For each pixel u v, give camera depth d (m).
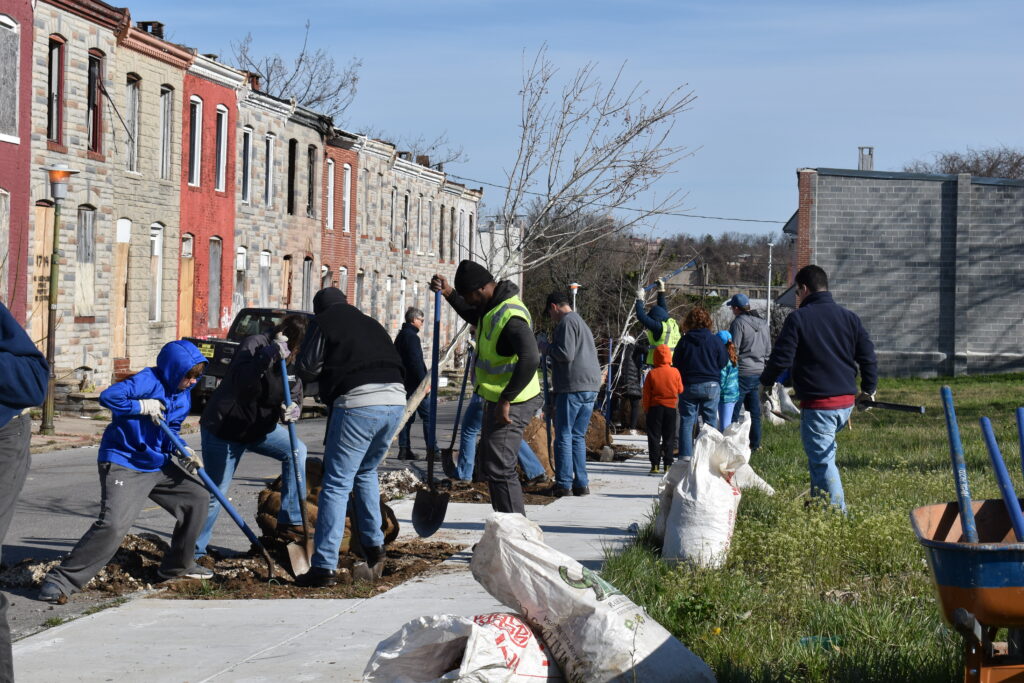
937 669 5.10
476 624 4.77
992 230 41.06
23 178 23.73
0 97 23.02
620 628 4.78
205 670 5.68
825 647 5.71
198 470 7.75
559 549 8.78
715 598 6.50
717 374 14.33
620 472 15.05
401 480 12.56
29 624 6.77
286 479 8.58
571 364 12.12
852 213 41.91
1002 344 41.16
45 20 24.36
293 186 38.28
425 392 15.12
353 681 5.46
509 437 8.38
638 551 7.94
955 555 3.95
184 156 31.03
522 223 16.28
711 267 109.62
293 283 38.38
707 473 8.02
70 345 25.52
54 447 18.06
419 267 51.72
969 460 14.48
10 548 9.27
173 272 30.50
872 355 9.60
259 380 8.20
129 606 7.14
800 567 7.43
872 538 7.96
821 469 9.66
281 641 6.23
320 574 7.69
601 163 15.81
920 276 41.56
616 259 38.78
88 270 26.33
